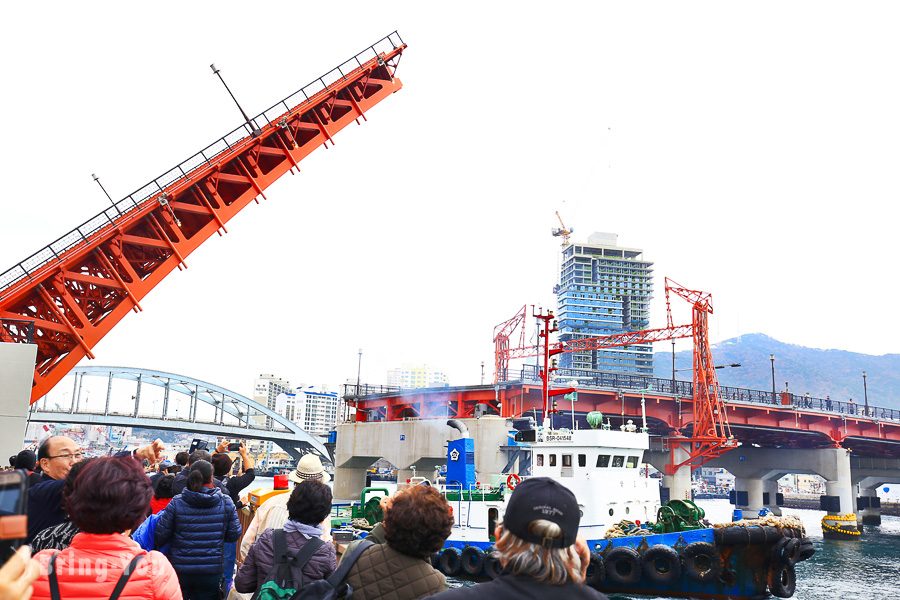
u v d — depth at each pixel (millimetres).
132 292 28078
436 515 4777
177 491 9312
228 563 9133
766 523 26109
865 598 35625
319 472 7559
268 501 7750
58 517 5383
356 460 85438
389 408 84688
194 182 29547
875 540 70875
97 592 3385
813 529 84750
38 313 27031
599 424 29047
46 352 27141
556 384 71812
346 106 34844
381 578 4676
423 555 4820
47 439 6223
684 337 83188
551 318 31672
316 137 33625
